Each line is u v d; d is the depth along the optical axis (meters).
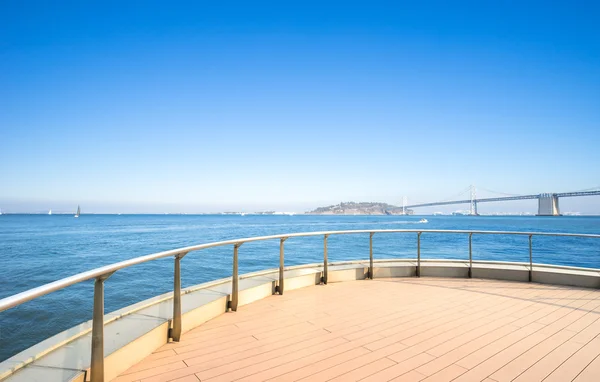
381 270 5.93
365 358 2.74
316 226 59.72
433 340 3.14
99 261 18.80
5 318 7.56
